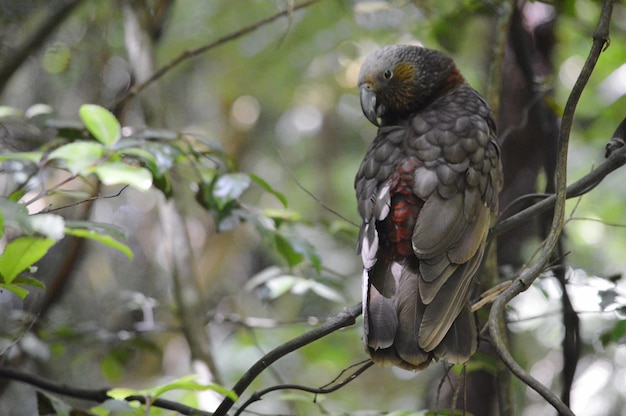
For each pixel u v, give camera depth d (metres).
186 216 9.27
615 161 6.18
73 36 12.09
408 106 7.86
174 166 8.23
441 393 9.58
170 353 15.12
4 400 11.28
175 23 14.57
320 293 8.54
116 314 13.33
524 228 9.61
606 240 14.43
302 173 17.09
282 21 14.23
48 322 9.56
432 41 10.95
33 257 5.06
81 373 12.00
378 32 13.88
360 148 17.31
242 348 13.64
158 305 9.31
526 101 9.64
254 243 16.11
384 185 6.59
